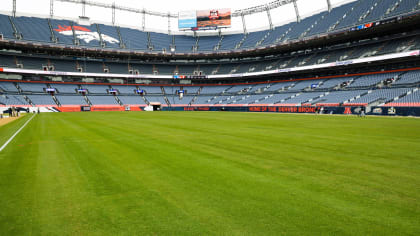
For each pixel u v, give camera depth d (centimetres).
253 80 7094
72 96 5991
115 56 7019
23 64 5875
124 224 337
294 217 354
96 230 323
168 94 7131
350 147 918
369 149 878
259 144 984
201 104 6650
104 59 7075
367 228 323
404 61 4491
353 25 4934
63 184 504
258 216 358
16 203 409
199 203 405
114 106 6059
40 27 6253
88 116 3319
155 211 376
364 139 1125
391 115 3534
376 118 2906
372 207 389
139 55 6956
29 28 6066
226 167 629
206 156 760
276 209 381
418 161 696
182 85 7469
